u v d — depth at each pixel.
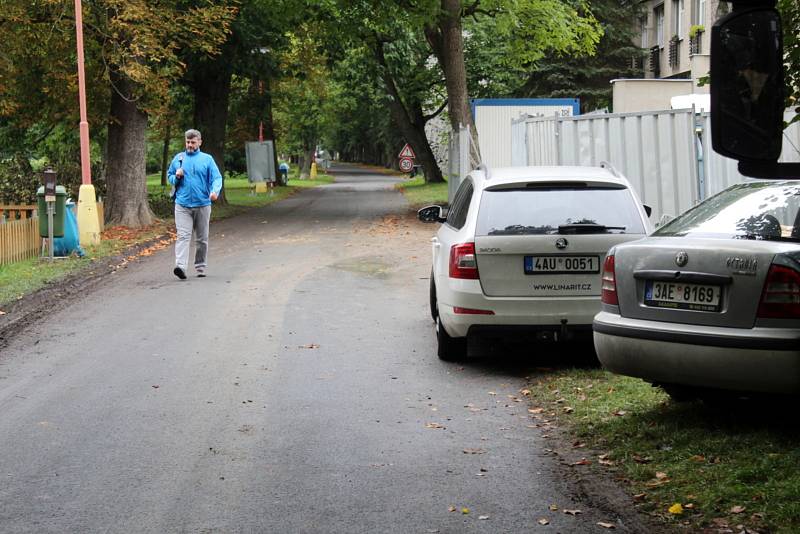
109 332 12.00
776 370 6.32
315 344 11.12
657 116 16.83
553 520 5.57
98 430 7.67
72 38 27.28
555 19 35.53
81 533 5.46
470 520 5.61
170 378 9.51
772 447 6.43
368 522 5.60
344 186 61.34
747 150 3.69
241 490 6.20
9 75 27.95
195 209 16.77
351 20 34.62
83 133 22.16
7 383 9.40
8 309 13.57
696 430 7.02
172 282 16.34
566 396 8.55
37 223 20.22
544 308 9.45
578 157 18.23
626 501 5.77
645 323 6.95
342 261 18.92
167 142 58.22
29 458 6.93
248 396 8.78
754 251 6.49
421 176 77.44
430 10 30.30
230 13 28.70
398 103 57.50
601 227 9.47
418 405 8.45
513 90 55.97
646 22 53.09
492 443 7.25
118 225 28.42
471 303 9.48
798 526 5.04
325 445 7.23
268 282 16.14
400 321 12.59
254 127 49.69
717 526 5.20
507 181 9.87
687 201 16.55
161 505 5.92
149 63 29.36
